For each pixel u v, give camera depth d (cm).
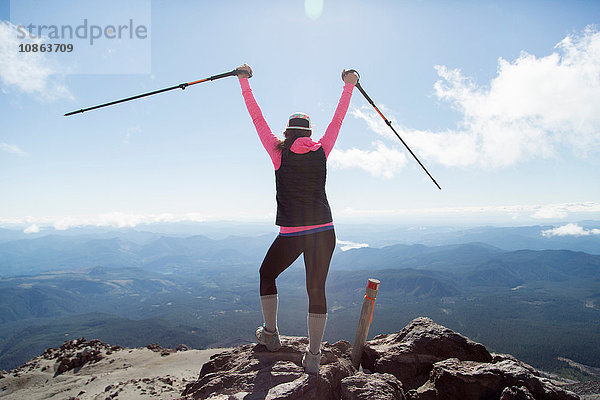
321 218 336
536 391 382
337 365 401
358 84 438
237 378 367
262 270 375
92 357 1559
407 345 494
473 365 446
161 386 1076
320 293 342
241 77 418
